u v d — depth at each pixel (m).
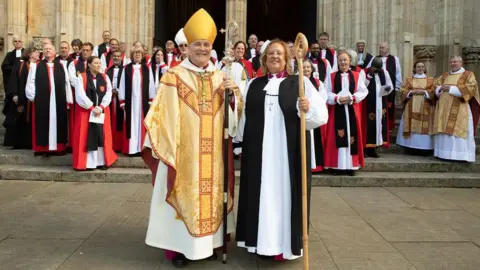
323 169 7.57
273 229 3.77
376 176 7.23
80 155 7.20
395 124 9.84
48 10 10.38
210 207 3.77
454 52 10.88
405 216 5.41
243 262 3.92
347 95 7.05
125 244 4.31
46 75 7.71
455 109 7.82
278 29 19.47
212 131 3.82
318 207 5.80
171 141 3.63
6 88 9.01
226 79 3.87
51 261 3.85
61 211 5.43
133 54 8.19
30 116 8.48
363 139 8.12
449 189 7.05
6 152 8.16
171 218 3.79
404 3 10.21
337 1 10.66
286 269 3.78
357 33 10.41
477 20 11.38
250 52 9.02
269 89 3.88
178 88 3.77
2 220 5.02
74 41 8.67
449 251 4.20
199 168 3.73
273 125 3.83
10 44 10.31
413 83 8.60
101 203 5.83
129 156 8.03
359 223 5.10
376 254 4.12
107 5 10.29
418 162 7.76
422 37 11.10
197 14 3.82
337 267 3.81
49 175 7.19
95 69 7.16
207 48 3.80
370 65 8.77
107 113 7.43
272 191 3.79
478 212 5.63
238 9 10.72
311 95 3.76
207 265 3.85
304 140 3.58
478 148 8.74
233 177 4.13
